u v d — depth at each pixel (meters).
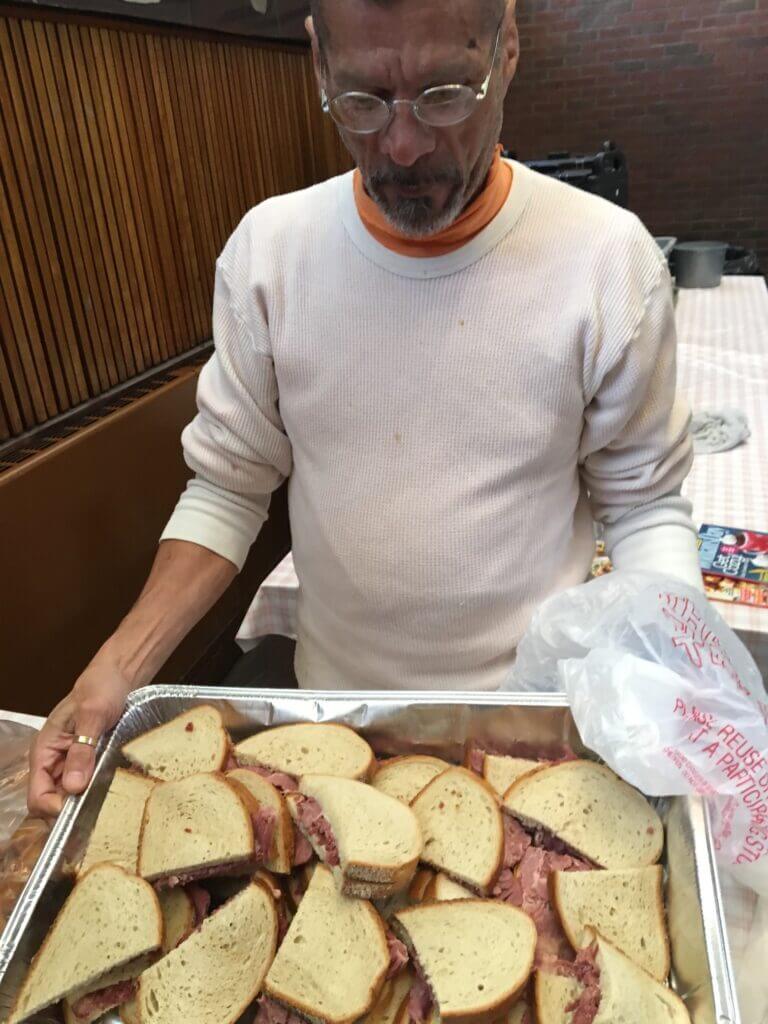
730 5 3.49
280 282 0.80
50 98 1.29
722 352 2.08
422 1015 0.53
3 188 1.22
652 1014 0.49
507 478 0.77
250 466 0.90
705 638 0.66
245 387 0.85
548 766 0.66
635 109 3.82
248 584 2.04
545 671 0.74
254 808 0.62
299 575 0.94
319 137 2.43
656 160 3.90
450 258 0.72
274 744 0.70
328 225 0.77
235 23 1.83
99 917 0.57
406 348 0.75
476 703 0.69
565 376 0.74
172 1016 0.53
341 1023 0.50
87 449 1.36
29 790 0.68
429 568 0.80
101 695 0.73
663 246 2.61
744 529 1.27
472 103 0.59
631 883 0.58
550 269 0.72
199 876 0.60
